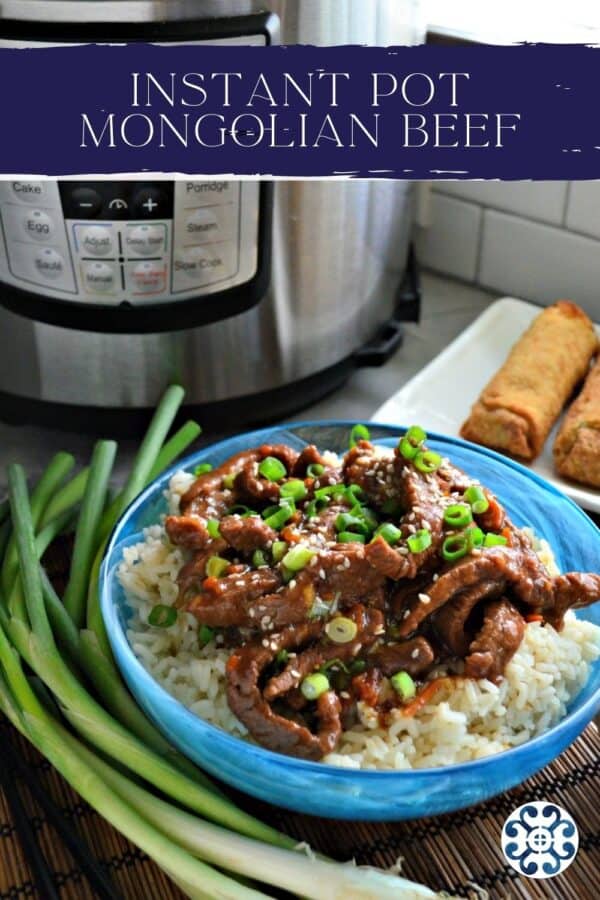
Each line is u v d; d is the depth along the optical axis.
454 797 0.54
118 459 0.78
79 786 0.57
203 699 0.59
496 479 0.66
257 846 0.55
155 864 0.57
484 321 0.86
